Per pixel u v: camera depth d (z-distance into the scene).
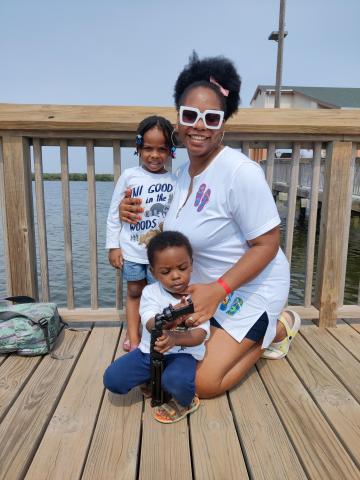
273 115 2.54
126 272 2.53
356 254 10.90
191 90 1.97
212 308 1.85
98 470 1.56
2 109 2.46
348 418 1.87
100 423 1.83
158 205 2.48
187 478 1.52
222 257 2.08
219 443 1.70
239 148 2.75
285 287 2.16
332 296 2.84
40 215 2.69
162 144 2.42
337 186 2.71
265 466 1.58
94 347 2.54
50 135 2.56
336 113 2.58
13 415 1.87
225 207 1.97
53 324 2.48
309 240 2.85
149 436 1.75
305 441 1.72
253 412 1.91
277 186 19.56
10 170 2.58
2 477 1.52
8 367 2.30
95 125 2.49
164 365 1.92
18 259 2.68
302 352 2.50
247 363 2.09
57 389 2.08
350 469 1.58
